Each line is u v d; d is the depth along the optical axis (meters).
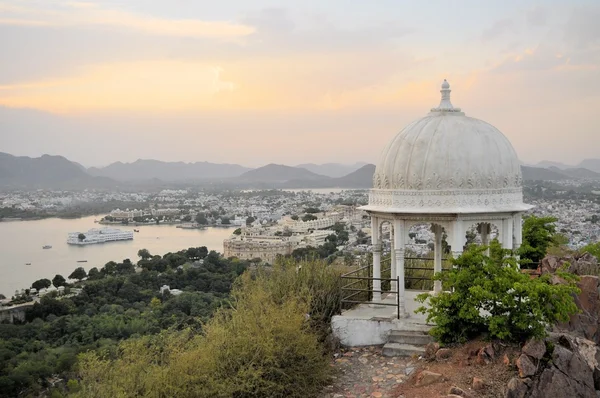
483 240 18.92
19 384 39.62
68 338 57.94
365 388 13.70
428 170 16.41
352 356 15.71
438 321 14.09
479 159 16.48
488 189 16.45
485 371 12.80
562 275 14.32
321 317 17.11
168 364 13.03
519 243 17.30
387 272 22.38
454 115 17.64
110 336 56.81
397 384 13.60
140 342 13.56
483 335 14.04
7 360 44.78
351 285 19.55
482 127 17.20
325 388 13.91
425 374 13.09
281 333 13.68
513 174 16.98
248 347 13.31
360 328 16.48
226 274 95.56
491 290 13.66
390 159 17.22
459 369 13.16
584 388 12.52
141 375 12.46
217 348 13.28
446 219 16.33
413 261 24.34
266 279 19.09
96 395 12.17
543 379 12.30
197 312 63.25
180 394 12.20
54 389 38.00
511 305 13.20
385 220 17.95
